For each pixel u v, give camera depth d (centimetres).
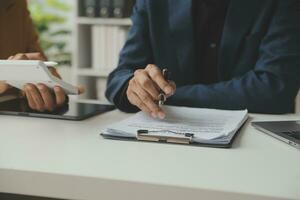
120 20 277
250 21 128
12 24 156
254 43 128
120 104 109
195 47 134
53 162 63
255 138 81
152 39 134
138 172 59
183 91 113
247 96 110
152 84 95
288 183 55
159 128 82
